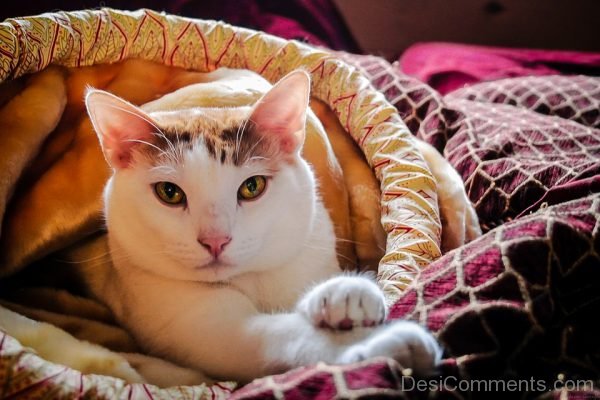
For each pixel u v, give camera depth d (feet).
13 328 1.12
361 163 1.61
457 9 2.90
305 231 1.28
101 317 1.35
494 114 1.93
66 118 1.50
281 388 0.96
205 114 1.32
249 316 1.18
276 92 1.23
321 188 1.49
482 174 1.68
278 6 2.49
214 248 1.15
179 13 2.21
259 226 1.20
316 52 1.73
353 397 0.92
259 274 1.27
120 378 1.08
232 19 2.30
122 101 1.19
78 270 1.40
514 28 2.95
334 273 1.35
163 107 1.46
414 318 1.09
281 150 1.27
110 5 2.08
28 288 1.38
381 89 1.97
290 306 1.28
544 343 1.09
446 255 1.23
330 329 1.07
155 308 1.21
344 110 1.67
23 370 0.97
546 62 2.53
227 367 1.14
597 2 2.90
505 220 1.62
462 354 1.03
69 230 1.35
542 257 1.12
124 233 1.23
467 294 1.10
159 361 1.17
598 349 1.11
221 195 1.16
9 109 1.35
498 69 2.43
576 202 1.26
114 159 1.24
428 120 1.89
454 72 2.42
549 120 1.86
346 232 1.51
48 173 1.37
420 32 2.92
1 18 1.92
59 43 1.46
